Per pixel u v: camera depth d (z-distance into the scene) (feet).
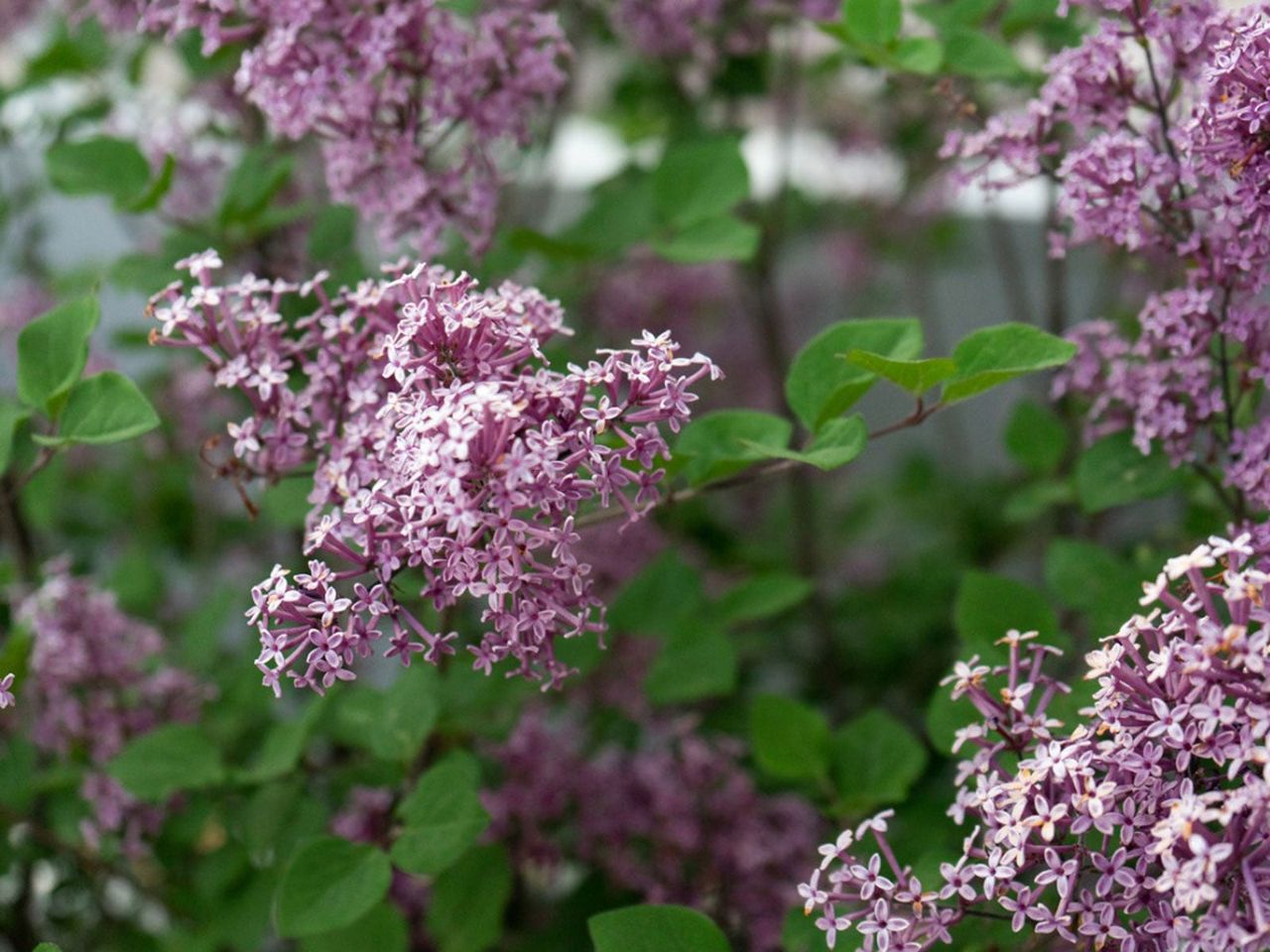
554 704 3.93
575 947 3.69
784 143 4.42
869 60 3.70
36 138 4.27
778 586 3.75
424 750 3.58
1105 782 2.97
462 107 3.46
